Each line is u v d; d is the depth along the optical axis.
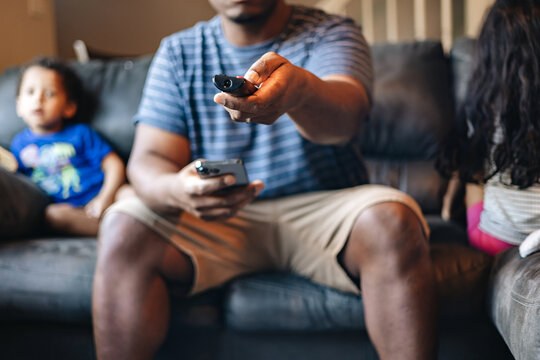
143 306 0.95
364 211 0.92
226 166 0.85
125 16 4.31
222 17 1.10
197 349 1.07
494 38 1.08
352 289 0.99
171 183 0.92
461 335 1.05
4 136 1.65
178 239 0.99
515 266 0.85
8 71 1.76
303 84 0.71
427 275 0.90
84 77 1.70
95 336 0.96
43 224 1.41
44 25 2.85
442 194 1.57
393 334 0.88
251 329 1.03
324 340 1.05
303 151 1.03
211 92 1.08
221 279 1.06
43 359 1.13
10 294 1.10
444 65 1.71
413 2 4.17
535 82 1.00
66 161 1.56
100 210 1.44
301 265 1.05
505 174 1.05
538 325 0.66
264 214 1.05
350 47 1.00
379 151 1.65
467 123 1.18
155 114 1.09
